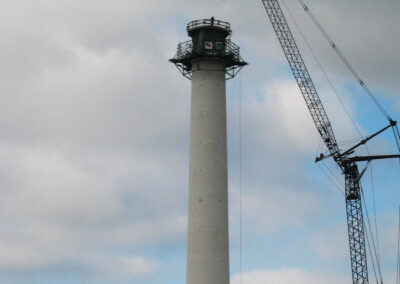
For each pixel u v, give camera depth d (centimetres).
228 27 7388
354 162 12594
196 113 7150
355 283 12312
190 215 6969
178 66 7488
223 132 7144
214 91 7188
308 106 12562
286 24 12056
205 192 6938
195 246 6862
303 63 12369
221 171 7031
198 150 7044
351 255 12438
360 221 12512
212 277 6781
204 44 7206
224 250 6881
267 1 11838
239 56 7381
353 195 12538
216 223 6888
